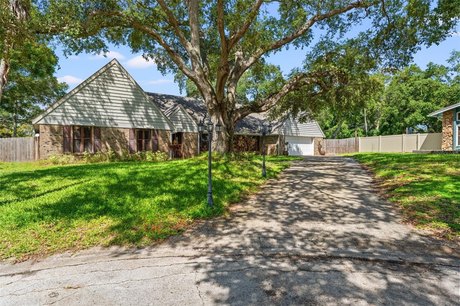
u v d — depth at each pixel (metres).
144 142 18.73
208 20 14.31
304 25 12.59
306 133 29.73
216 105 12.84
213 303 2.85
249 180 9.02
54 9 9.90
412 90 30.69
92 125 16.73
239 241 4.49
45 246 4.27
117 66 17.62
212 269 3.60
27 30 9.30
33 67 22.16
